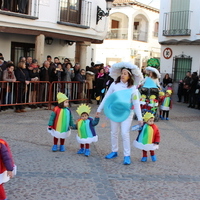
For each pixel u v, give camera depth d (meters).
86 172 5.38
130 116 5.91
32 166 5.52
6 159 3.51
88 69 14.61
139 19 33.28
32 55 15.43
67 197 4.38
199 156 6.78
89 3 14.79
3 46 13.97
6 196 4.17
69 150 6.66
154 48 34.16
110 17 32.78
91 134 6.21
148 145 6.00
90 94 13.54
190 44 17.34
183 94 17.00
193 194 4.71
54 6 13.28
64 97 6.37
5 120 9.14
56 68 11.77
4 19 11.67
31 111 10.80
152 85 10.32
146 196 4.55
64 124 6.31
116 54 32.19
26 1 12.41
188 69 17.69
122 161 6.11
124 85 5.93
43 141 7.21
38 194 4.42
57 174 5.21
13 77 10.02
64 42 16.92
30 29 12.73
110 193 4.58
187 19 17.45
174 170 5.76
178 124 10.52
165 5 18.42
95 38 15.55
